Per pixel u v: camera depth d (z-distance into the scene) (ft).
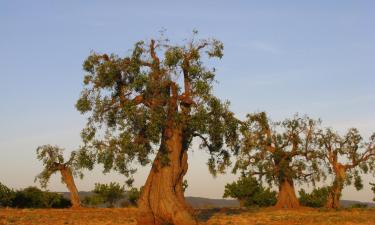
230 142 114.52
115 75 102.78
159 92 101.55
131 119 99.19
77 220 120.26
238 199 227.81
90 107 102.73
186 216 100.07
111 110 102.99
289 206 191.11
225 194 227.61
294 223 119.34
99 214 141.49
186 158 107.04
